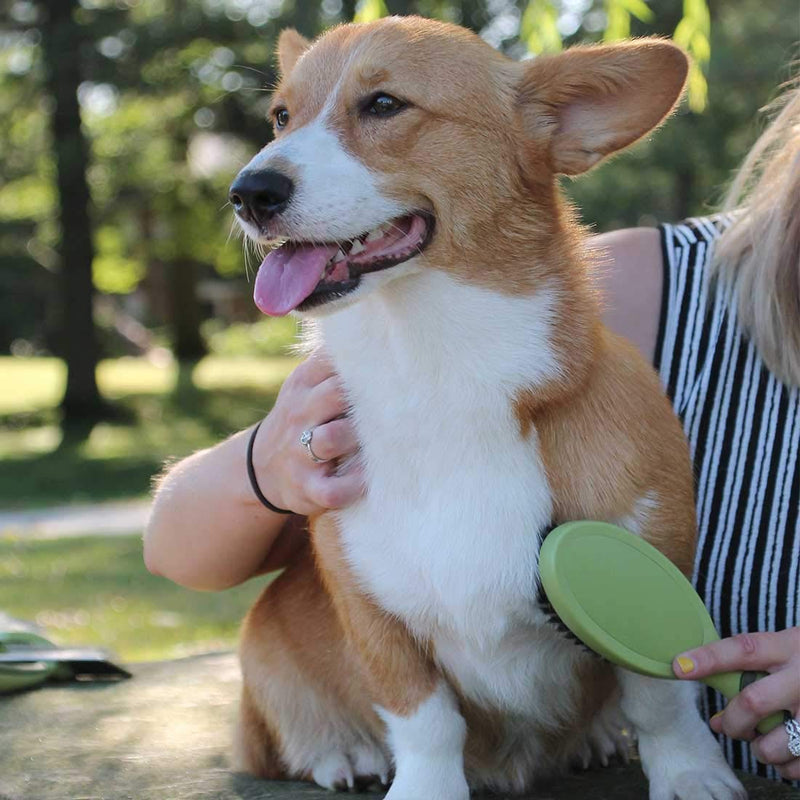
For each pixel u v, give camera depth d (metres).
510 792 1.17
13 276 10.35
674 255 1.30
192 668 1.48
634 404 1.12
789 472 1.22
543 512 1.10
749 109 5.14
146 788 1.16
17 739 1.26
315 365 1.18
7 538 3.74
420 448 1.11
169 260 10.06
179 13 5.78
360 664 1.14
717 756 1.12
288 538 1.27
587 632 1.06
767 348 1.23
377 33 1.18
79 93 6.34
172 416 7.08
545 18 1.62
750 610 1.21
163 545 1.24
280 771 1.24
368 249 1.15
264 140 6.48
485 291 1.12
